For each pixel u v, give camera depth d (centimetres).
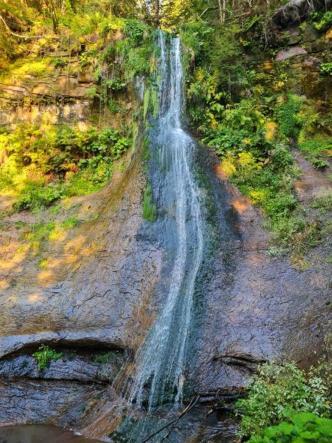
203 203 768
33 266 771
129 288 664
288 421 374
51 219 873
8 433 491
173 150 865
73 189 941
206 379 514
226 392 497
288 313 569
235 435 437
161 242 712
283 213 739
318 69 967
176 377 520
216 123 955
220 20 1158
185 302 609
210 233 718
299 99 940
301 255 655
